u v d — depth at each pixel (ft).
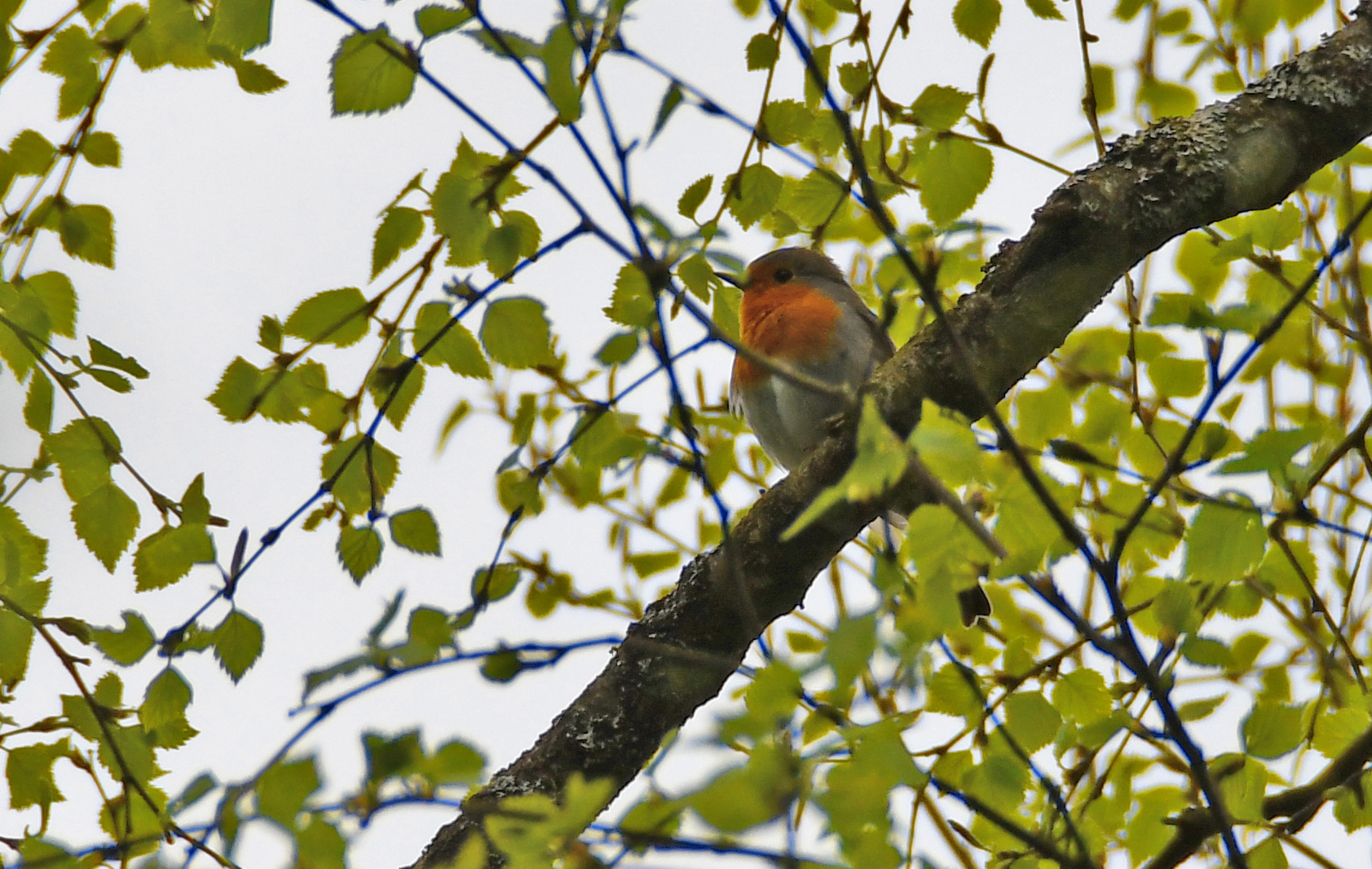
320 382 18.15
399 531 17.54
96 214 19.03
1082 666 19.60
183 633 16.87
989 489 13.46
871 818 11.35
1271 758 15.11
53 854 14.43
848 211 21.58
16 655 18.13
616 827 11.73
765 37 18.67
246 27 13.88
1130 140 19.40
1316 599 17.83
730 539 15.56
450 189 15.43
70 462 18.24
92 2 18.70
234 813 11.53
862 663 11.69
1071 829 14.78
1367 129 19.38
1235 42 21.83
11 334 18.74
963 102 18.44
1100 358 16.20
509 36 13.50
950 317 18.94
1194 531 13.88
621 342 15.66
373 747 11.68
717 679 20.34
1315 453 17.43
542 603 21.70
